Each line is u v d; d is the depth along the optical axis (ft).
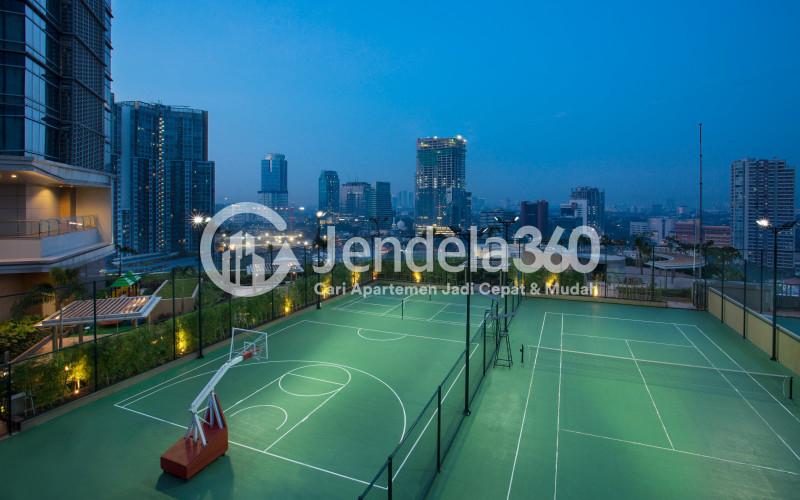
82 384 55.93
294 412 51.65
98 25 124.36
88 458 42.04
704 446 45.11
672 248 231.09
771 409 53.62
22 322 74.38
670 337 85.66
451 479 39.24
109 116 134.62
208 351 74.08
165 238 437.17
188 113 499.92
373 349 76.23
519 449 44.27
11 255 83.15
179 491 37.27
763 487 38.55
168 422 49.11
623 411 52.85
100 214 120.57
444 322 96.12
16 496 36.52
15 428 46.73
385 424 49.11
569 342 82.02
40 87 98.89
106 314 66.90
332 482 38.63
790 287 106.73
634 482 39.06
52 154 104.27
